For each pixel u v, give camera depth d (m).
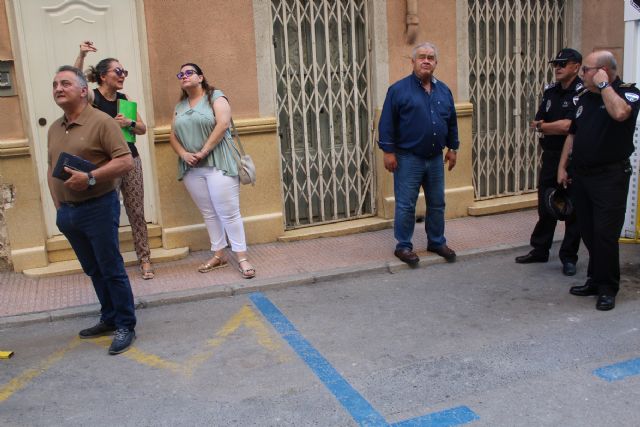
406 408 3.58
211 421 3.51
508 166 8.14
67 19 5.86
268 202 6.68
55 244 6.00
